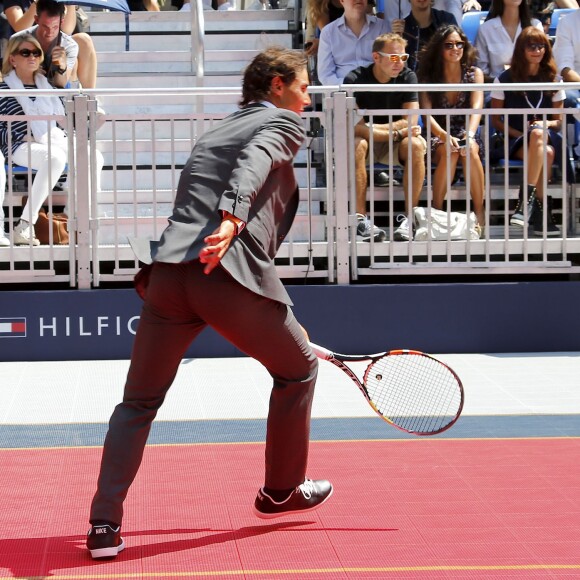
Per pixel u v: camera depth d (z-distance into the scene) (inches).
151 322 294.7
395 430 442.3
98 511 289.9
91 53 719.1
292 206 309.0
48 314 583.8
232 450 409.1
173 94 573.0
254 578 276.5
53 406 486.0
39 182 609.0
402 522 323.6
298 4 858.1
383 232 610.2
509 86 585.0
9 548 299.7
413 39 741.3
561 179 661.9
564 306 607.5
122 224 624.7
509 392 512.1
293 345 300.8
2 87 650.8
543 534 311.7
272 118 295.6
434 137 649.6
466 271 598.9
